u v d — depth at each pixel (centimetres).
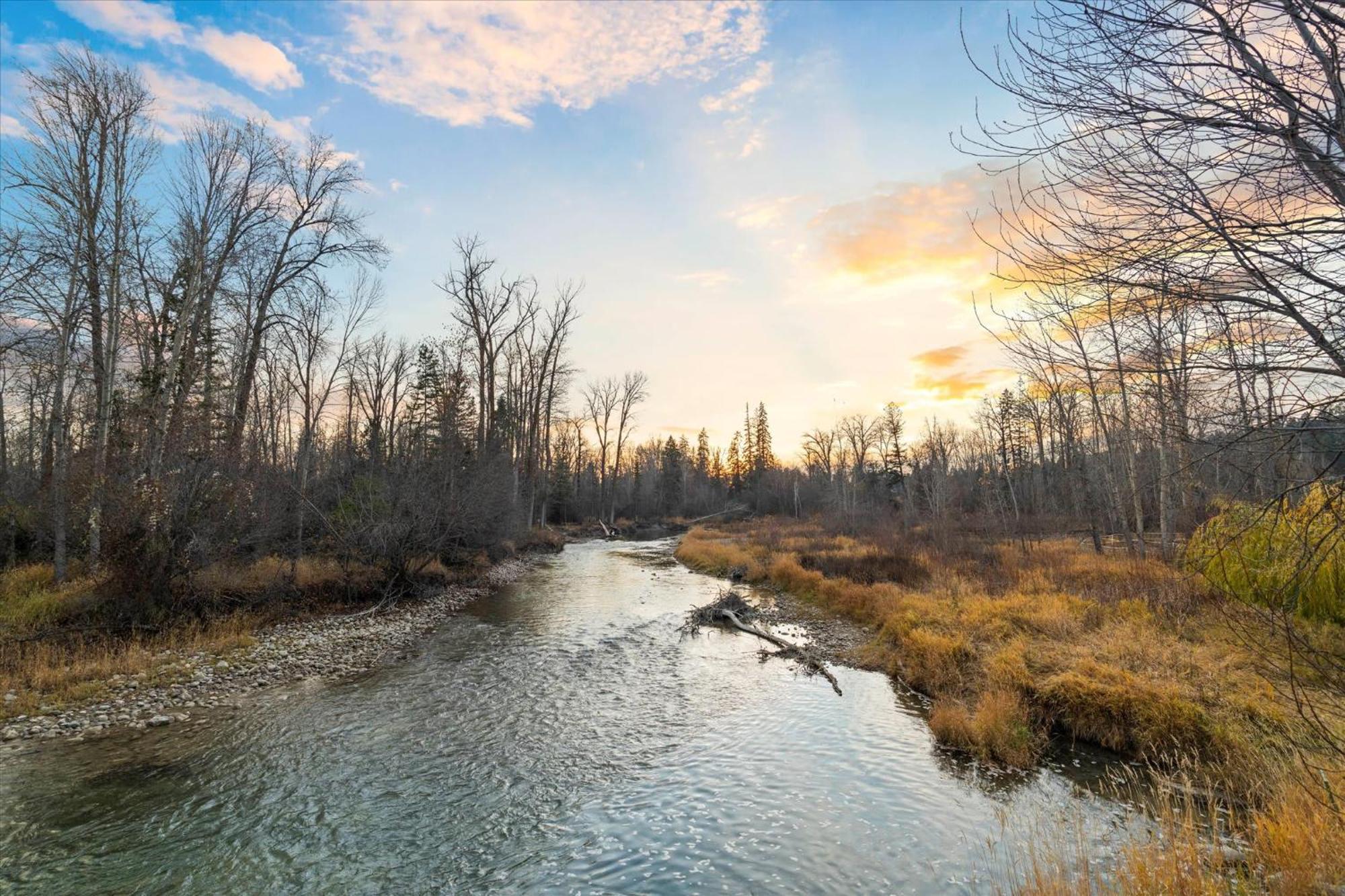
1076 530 2698
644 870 600
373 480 2125
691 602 2009
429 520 1936
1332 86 265
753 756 852
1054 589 1488
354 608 1762
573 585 2370
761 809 711
